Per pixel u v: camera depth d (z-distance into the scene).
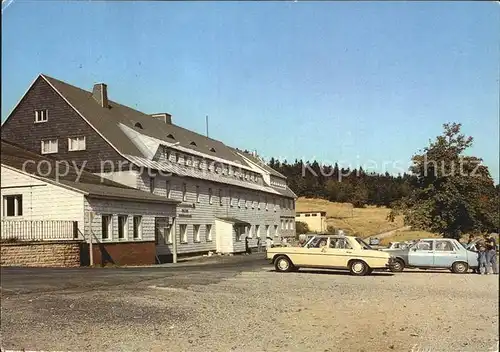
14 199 27.70
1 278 17.30
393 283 16.53
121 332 8.76
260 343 8.09
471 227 22.75
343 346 7.93
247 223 44.44
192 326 9.27
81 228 26.28
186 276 18.67
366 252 19.70
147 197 31.78
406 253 22.12
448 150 22.31
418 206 23.83
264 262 30.44
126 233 29.73
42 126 37.06
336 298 12.81
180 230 38.91
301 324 9.52
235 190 46.25
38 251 24.28
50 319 9.79
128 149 36.38
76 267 24.34
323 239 20.64
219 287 14.95
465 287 15.43
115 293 13.42
